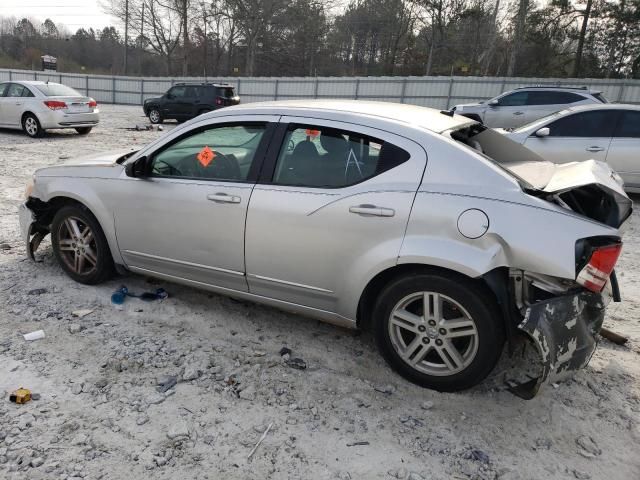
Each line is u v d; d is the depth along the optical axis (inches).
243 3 2087.8
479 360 111.3
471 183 109.6
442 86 1145.4
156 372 123.0
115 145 527.5
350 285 120.6
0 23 2851.9
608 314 168.6
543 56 1711.4
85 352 130.2
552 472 97.0
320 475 94.0
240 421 107.5
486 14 1846.7
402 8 2078.0
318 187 123.2
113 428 103.3
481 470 96.9
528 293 107.0
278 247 127.3
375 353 135.4
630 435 108.0
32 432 101.0
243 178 133.4
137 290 166.7
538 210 104.5
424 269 113.3
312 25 2224.4
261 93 1338.6
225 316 152.4
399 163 115.9
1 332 138.3
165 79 1469.0
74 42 2792.8
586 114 335.3
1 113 564.4
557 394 120.7
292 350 135.6
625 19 1569.9
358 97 1229.7
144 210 146.5
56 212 173.9
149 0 2172.7
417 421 109.3
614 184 113.1
